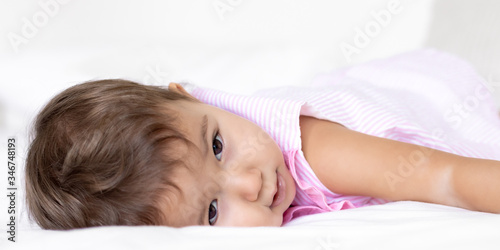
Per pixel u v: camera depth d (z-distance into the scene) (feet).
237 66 6.03
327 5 6.61
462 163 2.95
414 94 4.42
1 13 6.37
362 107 3.91
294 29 6.77
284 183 3.34
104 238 2.48
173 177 2.92
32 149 3.30
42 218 3.16
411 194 3.15
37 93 5.53
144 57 6.17
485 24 5.42
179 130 3.05
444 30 5.65
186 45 6.82
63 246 2.49
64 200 3.04
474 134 4.09
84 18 6.66
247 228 2.57
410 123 3.78
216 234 2.52
